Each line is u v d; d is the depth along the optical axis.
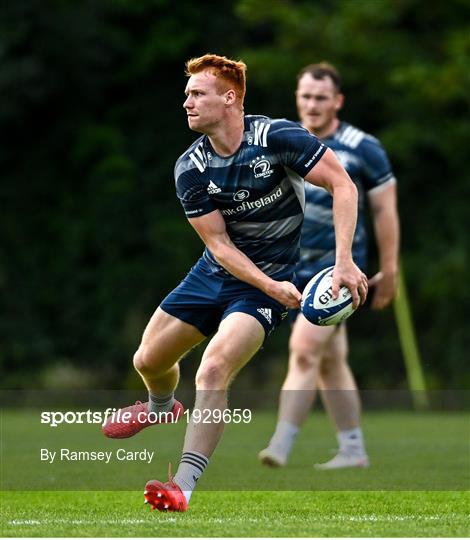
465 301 70.75
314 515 19.59
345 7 72.44
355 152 28.80
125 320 73.31
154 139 77.62
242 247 20.70
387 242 29.38
